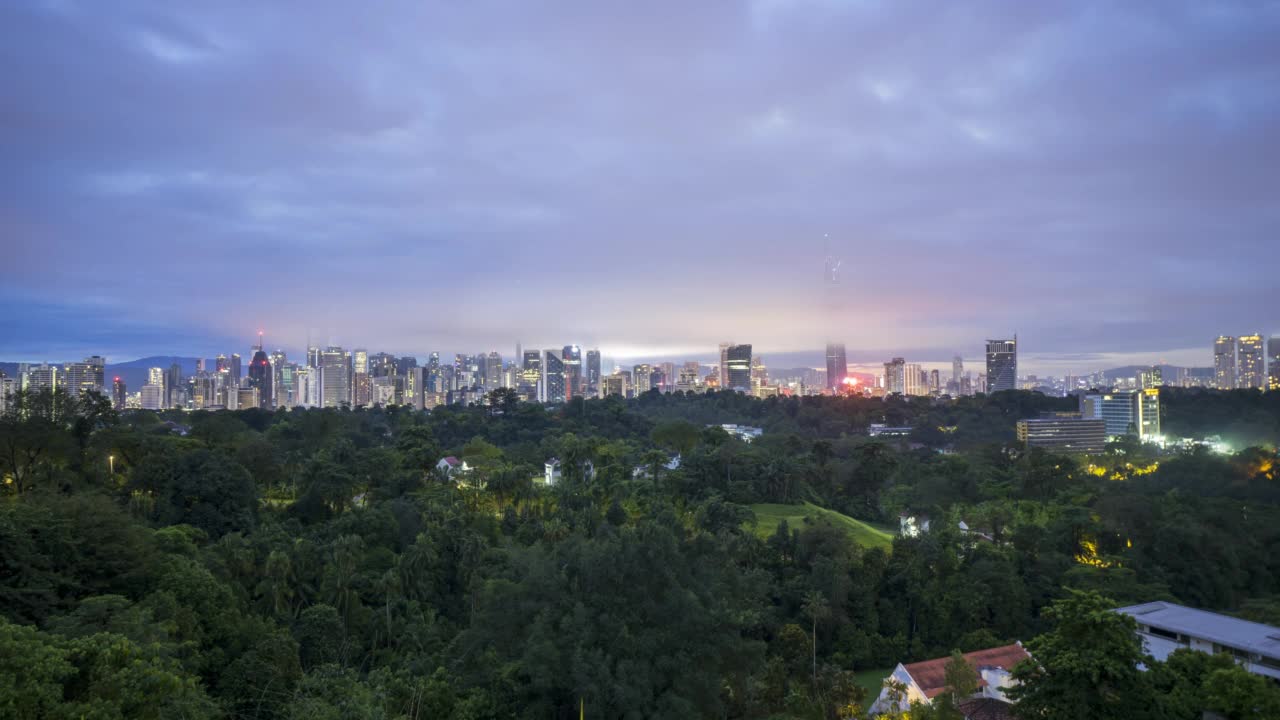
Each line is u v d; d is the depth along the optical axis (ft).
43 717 94.94
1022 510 404.16
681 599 150.41
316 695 146.00
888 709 199.21
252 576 244.01
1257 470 481.46
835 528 317.22
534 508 383.86
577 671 135.13
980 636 271.69
